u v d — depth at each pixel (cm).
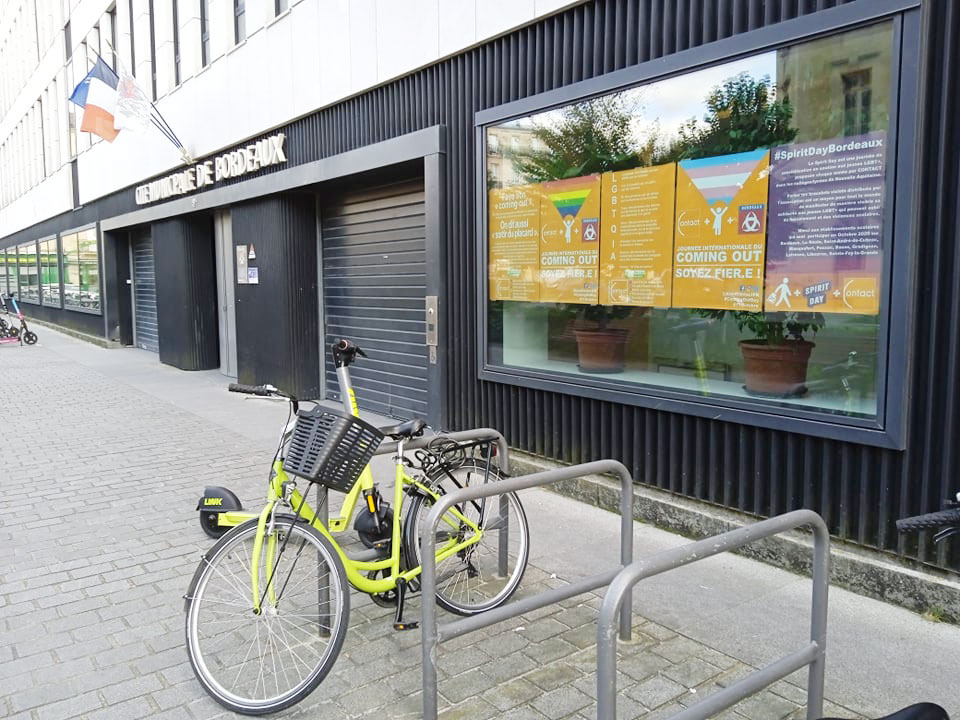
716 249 455
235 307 1118
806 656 260
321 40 839
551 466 582
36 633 364
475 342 659
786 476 430
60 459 705
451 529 378
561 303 565
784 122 412
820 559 262
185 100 1230
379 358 877
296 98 897
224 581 315
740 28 432
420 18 680
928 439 365
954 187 350
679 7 464
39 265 2678
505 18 585
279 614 324
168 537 496
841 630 354
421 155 690
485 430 399
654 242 493
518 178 591
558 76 553
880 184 371
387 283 848
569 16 541
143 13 1390
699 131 458
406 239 810
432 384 704
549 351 580
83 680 321
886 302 369
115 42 1652
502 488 295
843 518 402
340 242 943
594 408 548
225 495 468
